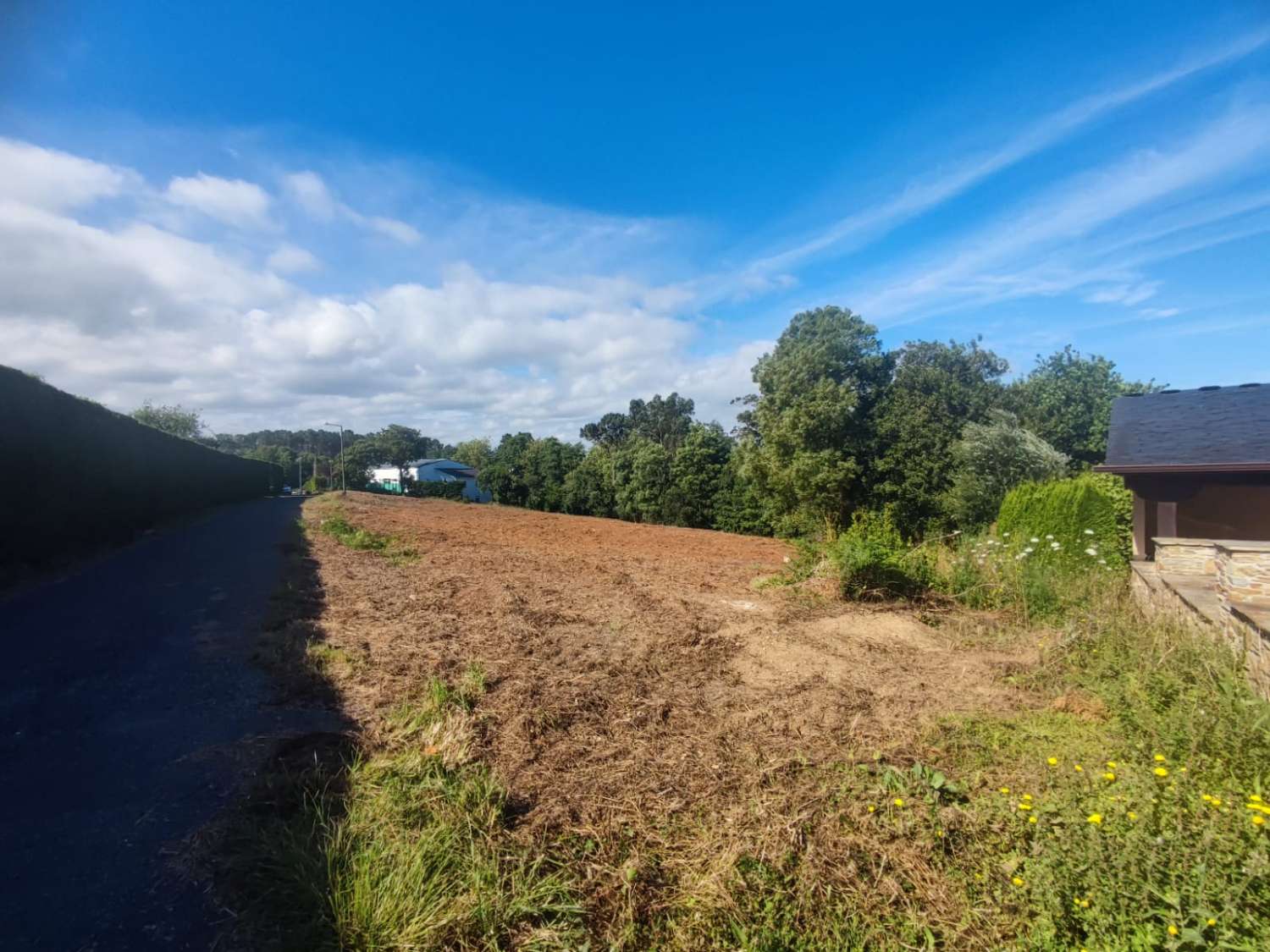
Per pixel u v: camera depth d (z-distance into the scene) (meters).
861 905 2.63
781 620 7.41
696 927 2.51
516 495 51.94
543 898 2.56
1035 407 22.67
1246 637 4.72
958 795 3.39
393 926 2.31
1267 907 2.34
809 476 20.77
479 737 3.99
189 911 2.34
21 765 3.41
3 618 6.56
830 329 22.09
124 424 13.84
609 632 6.79
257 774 3.35
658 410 64.75
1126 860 2.52
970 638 6.62
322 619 6.79
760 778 3.56
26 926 2.23
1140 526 10.97
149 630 6.09
